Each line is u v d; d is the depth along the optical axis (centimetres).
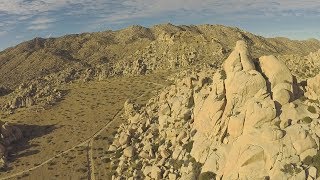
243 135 8062
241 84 8700
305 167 7225
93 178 12181
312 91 8594
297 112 8081
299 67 12538
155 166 10044
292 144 7544
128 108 17375
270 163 7412
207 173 8338
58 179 12556
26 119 19012
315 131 7694
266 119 7988
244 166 7650
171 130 11025
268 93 8400
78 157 14025
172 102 12825
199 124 9838
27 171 13450
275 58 8925
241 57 9200
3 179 13062
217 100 9169
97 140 15350
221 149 8525
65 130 17100
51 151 14988
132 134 13712
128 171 11244
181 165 9506
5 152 14838
